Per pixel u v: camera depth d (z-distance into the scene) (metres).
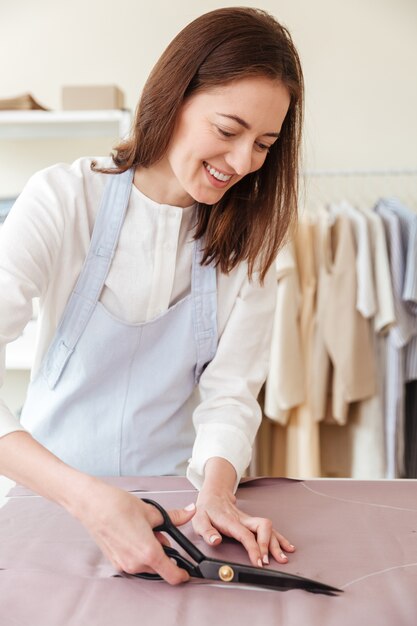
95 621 0.57
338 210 2.23
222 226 0.97
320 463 2.19
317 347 2.04
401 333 2.03
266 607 0.60
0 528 0.78
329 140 2.52
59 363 0.97
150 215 0.95
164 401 1.01
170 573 0.64
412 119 2.49
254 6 2.51
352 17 2.48
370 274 2.00
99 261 0.93
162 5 2.54
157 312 0.98
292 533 0.77
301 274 2.07
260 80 0.77
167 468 1.03
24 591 0.62
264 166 0.97
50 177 0.90
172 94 0.82
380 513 0.83
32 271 0.85
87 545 0.74
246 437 0.94
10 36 2.60
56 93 2.60
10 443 0.72
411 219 2.03
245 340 1.03
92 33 2.57
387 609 0.60
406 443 2.23
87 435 0.99
